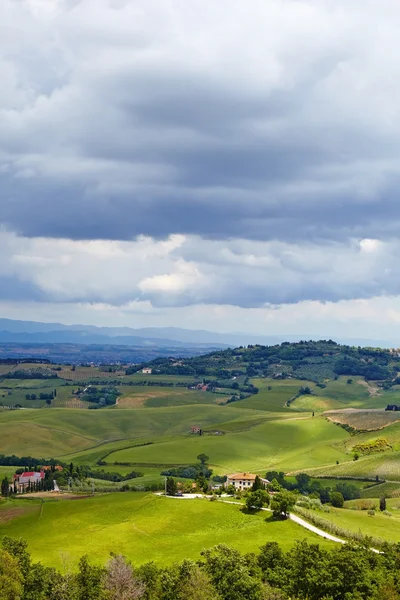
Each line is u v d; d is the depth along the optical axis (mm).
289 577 124562
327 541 162000
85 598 118438
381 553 143750
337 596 117938
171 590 116938
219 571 120750
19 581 119312
